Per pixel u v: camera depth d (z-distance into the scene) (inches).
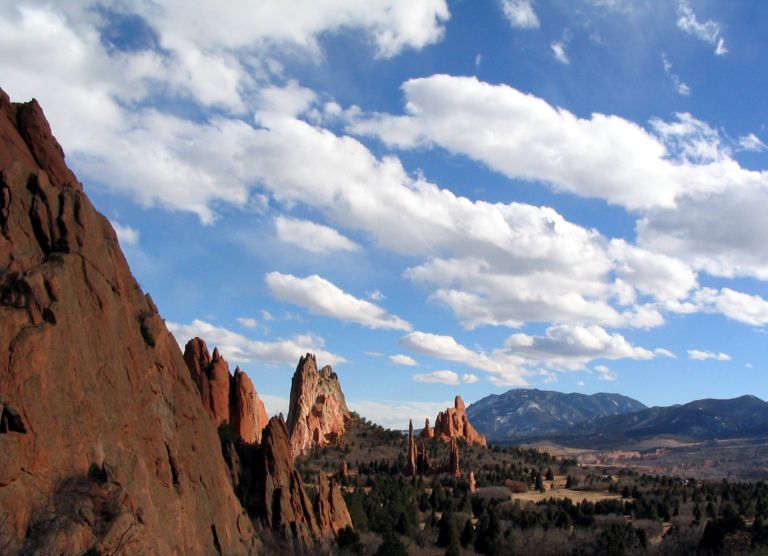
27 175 2409.0
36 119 2593.5
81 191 2524.6
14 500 1818.4
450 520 5093.5
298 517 3676.2
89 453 2122.3
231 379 4594.0
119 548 1985.7
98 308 2379.4
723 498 7760.8
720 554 4584.2
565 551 5177.2
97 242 2501.2
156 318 2819.9
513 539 5324.8
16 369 1934.1
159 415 2620.6
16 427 1904.5
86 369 2212.1
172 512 2453.2
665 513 6791.3
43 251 2349.9
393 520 5398.6
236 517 3078.2
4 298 2101.4
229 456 3735.2
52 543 1809.8
